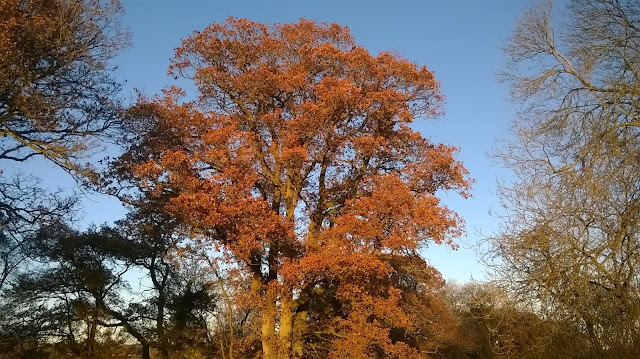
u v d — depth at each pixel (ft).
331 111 61.67
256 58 72.23
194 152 64.75
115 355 85.20
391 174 65.26
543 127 36.37
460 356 104.17
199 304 89.81
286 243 60.49
